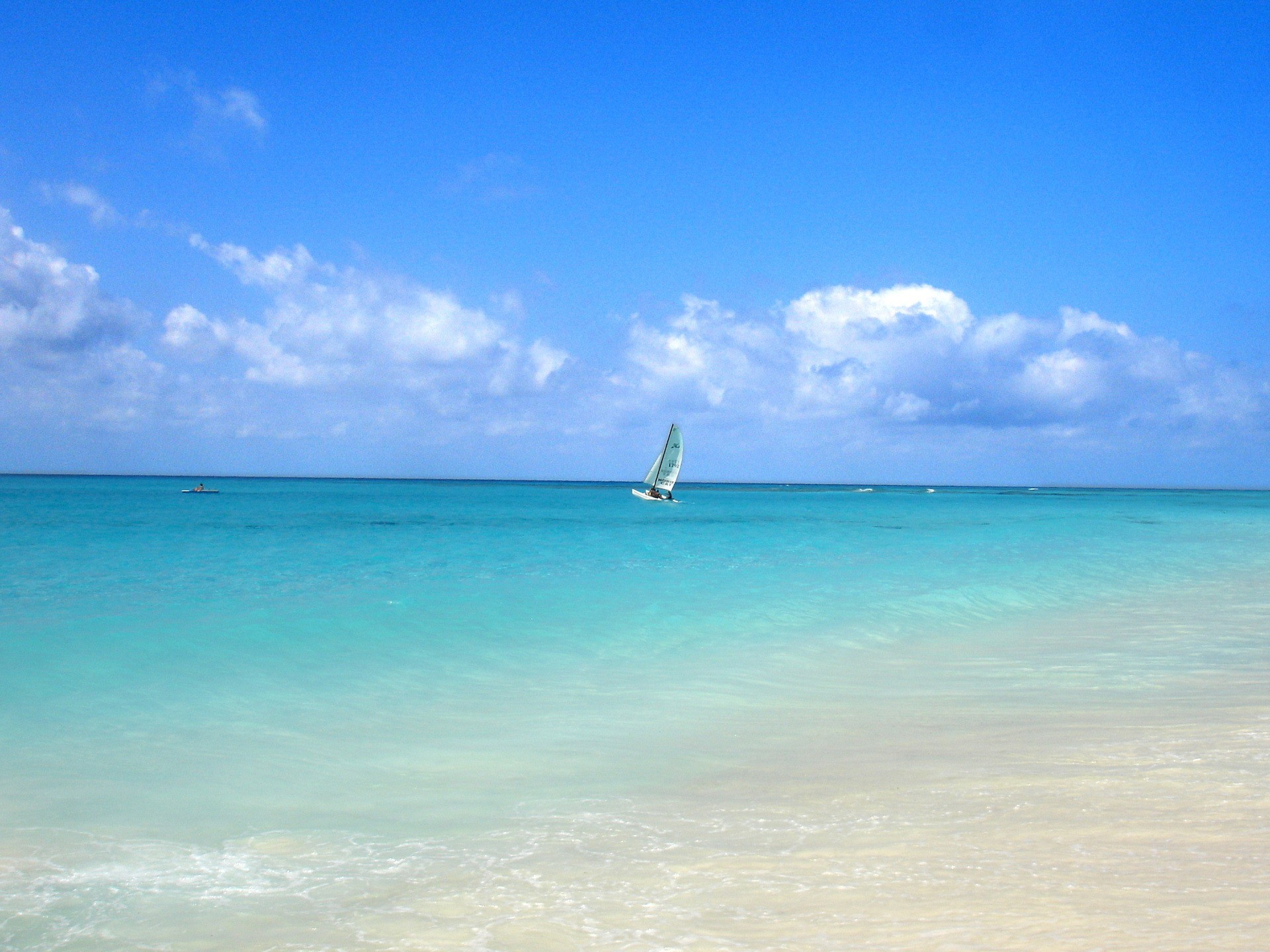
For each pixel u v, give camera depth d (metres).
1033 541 40.81
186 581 21.83
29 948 4.69
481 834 6.42
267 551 30.48
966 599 20.44
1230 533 48.53
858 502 116.44
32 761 8.45
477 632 15.70
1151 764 7.55
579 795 7.37
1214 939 4.12
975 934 4.32
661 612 18.03
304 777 8.02
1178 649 14.53
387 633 15.31
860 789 7.23
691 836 6.20
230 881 5.59
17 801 7.31
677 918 4.76
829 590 21.55
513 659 13.79
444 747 9.08
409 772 8.20
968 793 6.92
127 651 13.20
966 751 8.43
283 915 5.05
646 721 10.23
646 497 82.94
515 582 22.36
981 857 5.44
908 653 14.66
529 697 11.41
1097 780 7.11
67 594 19.25
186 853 6.12
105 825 6.73
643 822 6.57
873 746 8.86
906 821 6.28
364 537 38.56
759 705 10.99
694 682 12.41
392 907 5.11
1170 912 4.47
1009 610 19.45
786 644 15.24
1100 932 4.26
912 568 27.39
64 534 37.84
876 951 4.21
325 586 21.12
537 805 7.12
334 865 5.84
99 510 62.28
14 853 6.13
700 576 24.48
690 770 8.15
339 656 13.63
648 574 24.86
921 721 9.96
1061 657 13.95
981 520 64.81
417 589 20.69
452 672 12.88
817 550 34.31
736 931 4.55
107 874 5.74
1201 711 9.95
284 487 195.50
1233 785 6.85
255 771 8.21
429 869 5.72
